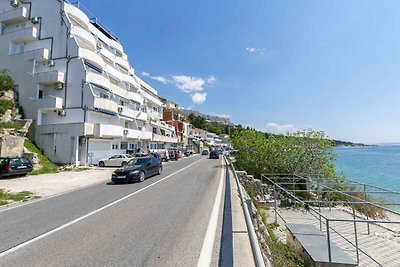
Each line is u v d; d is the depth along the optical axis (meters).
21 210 7.95
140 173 14.32
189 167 23.91
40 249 4.73
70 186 13.32
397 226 10.49
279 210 12.03
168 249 4.65
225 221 6.32
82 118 25.77
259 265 2.64
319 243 5.67
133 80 39.59
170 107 70.75
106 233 5.58
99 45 32.19
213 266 3.97
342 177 16.94
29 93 26.59
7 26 29.84
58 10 27.92
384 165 44.56
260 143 19.64
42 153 24.36
